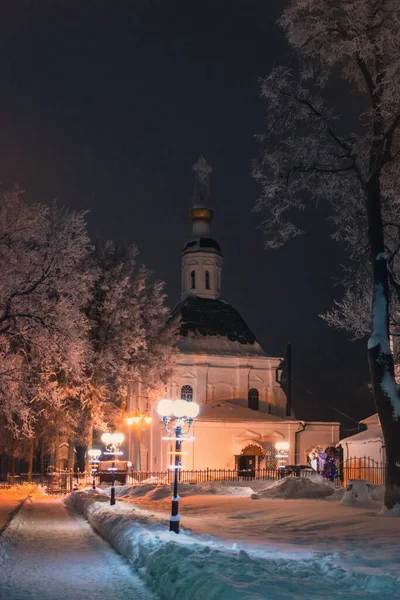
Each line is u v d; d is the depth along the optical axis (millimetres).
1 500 34656
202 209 81250
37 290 33281
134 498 36188
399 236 25547
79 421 51719
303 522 20109
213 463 64938
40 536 18266
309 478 35156
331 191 26531
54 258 33125
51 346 33719
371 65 25078
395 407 23219
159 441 65875
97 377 52531
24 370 34562
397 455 22797
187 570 10039
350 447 47250
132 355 57219
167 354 59750
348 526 18906
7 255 32594
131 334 54438
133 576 11945
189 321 75375
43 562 13531
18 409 34312
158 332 61281
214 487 38250
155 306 60625
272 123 26188
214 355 72250
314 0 24406
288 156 26219
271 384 73562
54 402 37062
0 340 33500
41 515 25688
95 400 51875
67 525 21719
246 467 66750
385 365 23750
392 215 27875
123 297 54812
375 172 24719
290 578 10156
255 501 29938
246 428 66000
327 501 29500
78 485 48969
